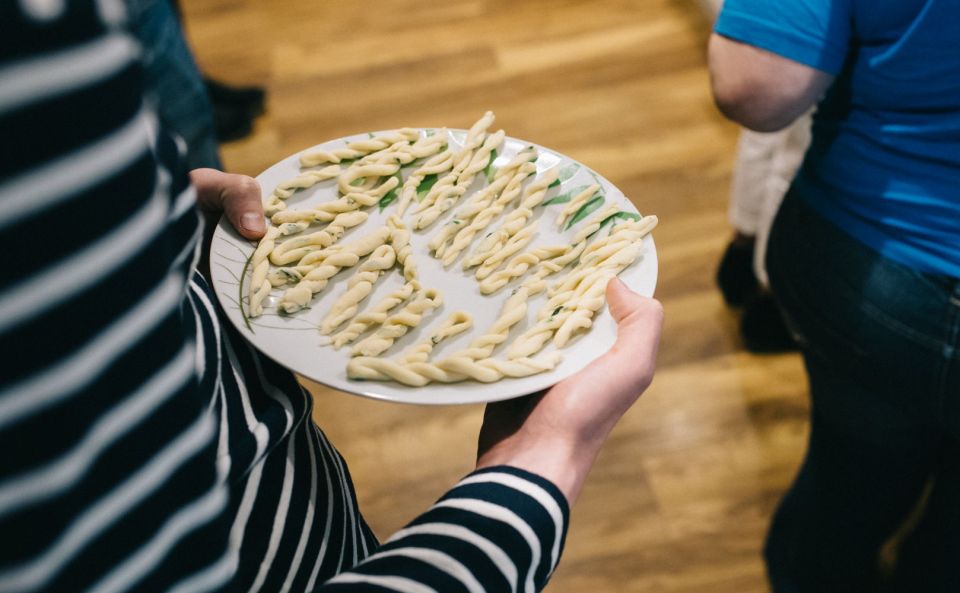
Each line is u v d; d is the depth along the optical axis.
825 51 0.77
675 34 2.35
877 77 0.75
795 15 0.77
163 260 0.25
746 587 1.27
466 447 1.46
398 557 0.40
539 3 2.51
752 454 1.43
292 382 0.55
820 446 1.08
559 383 0.55
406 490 1.41
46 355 0.22
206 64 2.38
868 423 0.97
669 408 1.50
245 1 2.64
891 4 0.69
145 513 0.26
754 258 1.60
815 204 0.87
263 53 2.41
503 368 0.56
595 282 0.63
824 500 1.12
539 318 0.64
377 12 2.53
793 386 1.52
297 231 0.69
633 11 2.45
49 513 0.23
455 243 0.70
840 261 0.84
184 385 0.26
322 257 0.66
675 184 1.91
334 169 0.74
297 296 0.61
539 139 2.06
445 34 2.42
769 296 1.59
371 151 0.77
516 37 2.39
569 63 2.28
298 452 0.53
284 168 0.74
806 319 0.92
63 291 0.22
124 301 0.23
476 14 2.49
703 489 1.38
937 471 1.01
